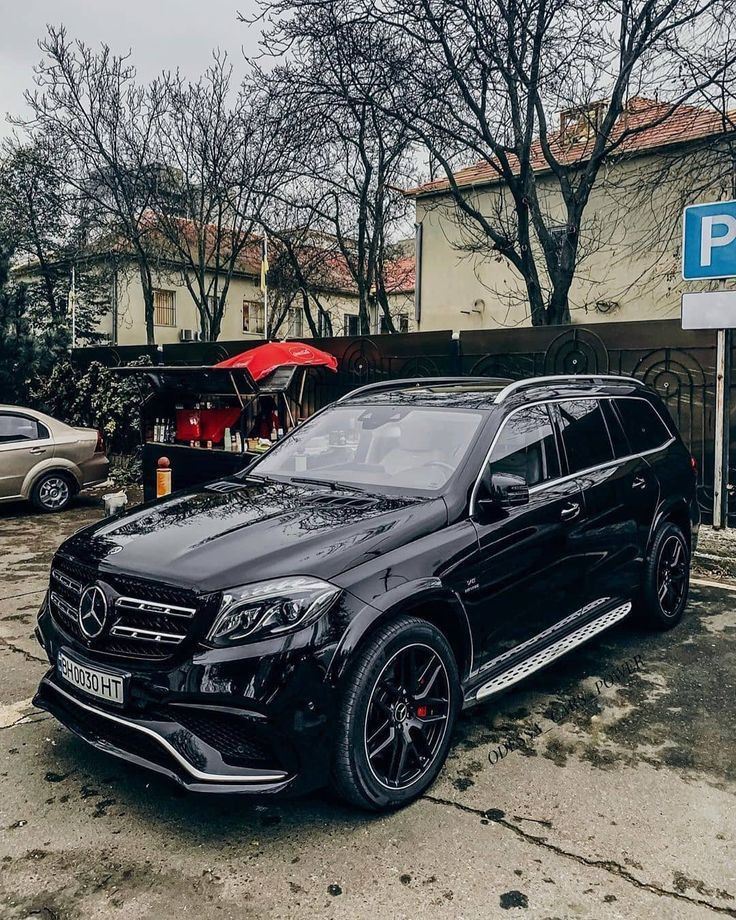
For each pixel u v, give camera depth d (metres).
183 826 2.90
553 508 3.99
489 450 3.80
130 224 19.38
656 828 2.89
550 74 11.16
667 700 4.07
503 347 8.92
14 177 21.55
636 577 4.84
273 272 23.34
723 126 11.09
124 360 14.50
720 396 6.96
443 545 3.29
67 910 2.43
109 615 2.95
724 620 5.45
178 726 2.70
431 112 11.80
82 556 3.26
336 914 2.41
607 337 8.12
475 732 3.71
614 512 4.52
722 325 6.81
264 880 2.57
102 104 18.14
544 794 3.13
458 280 18.84
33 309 20.53
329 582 2.85
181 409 10.22
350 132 15.16
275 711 2.65
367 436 4.27
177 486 9.90
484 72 10.98
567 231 11.62
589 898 2.49
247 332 29.66
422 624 3.08
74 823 2.91
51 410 15.09
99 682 2.88
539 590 3.85
